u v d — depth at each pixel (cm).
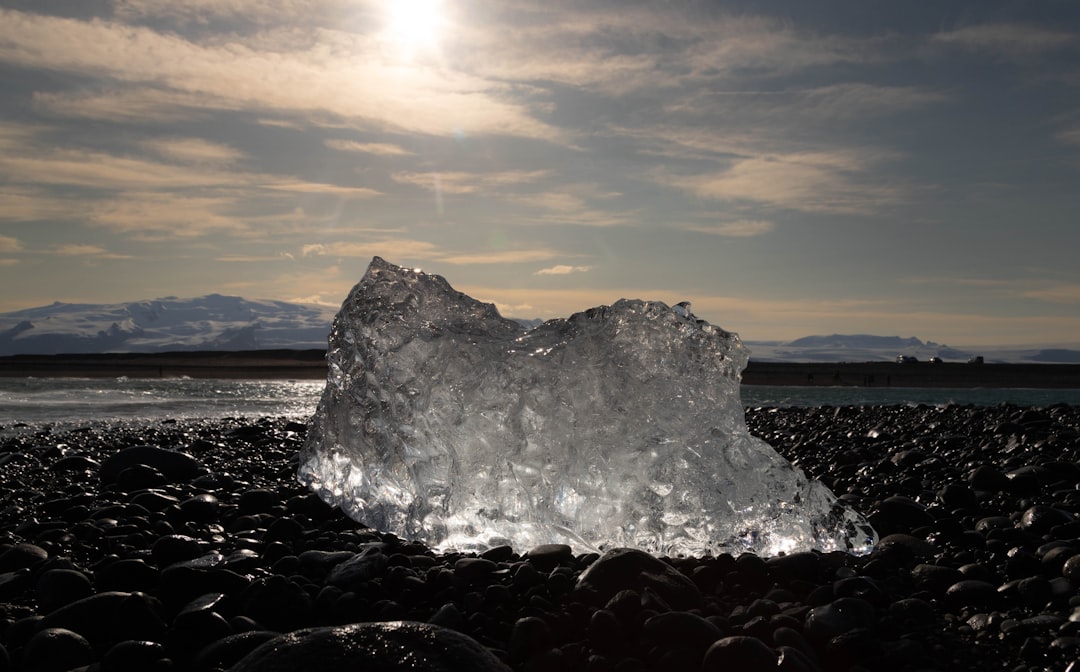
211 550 411
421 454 487
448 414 483
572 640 303
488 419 476
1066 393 3612
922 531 470
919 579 381
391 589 352
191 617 307
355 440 523
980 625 325
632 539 449
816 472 712
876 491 610
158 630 313
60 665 287
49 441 904
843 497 570
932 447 850
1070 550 393
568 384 476
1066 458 712
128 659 283
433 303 534
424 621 321
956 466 712
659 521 448
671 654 280
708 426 478
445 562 399
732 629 308
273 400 1942
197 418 1376
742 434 480
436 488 477
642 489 457
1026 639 304
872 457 790
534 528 457
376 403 513
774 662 270
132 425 1189
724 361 498
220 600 330
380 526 492
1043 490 580
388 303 527
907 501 502
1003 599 352
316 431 566
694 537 440
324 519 511
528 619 301
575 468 464
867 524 448
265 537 451
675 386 484
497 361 483
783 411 1562
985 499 556
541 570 391
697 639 288
